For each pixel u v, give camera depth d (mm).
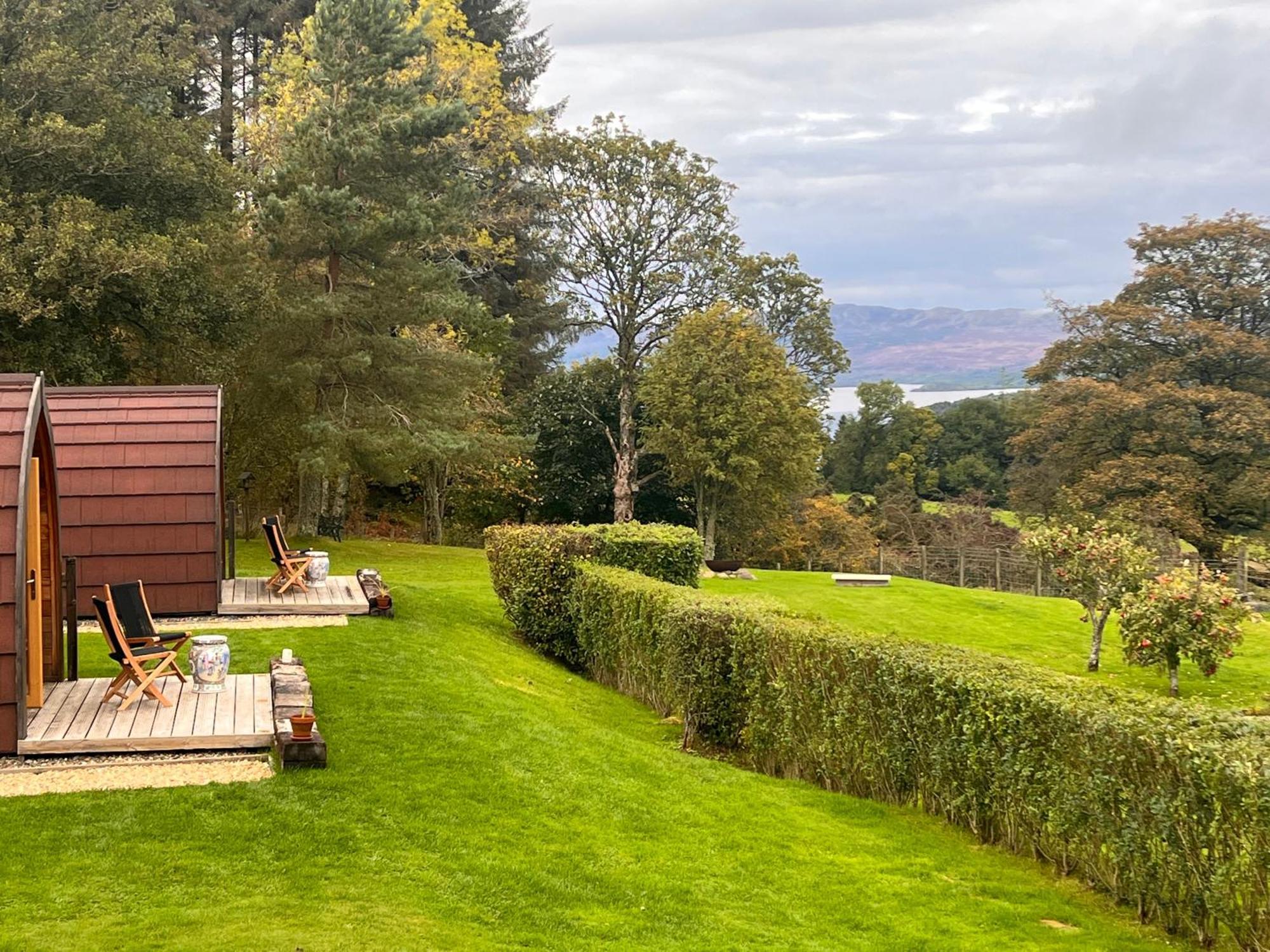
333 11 26031
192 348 24109
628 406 43562
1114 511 36000
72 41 22859
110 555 14711
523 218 40781
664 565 17688
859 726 10359
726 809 9570
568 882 7508
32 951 5703
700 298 44719
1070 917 7477
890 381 64875
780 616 12156
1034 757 8375
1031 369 44500
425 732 10227
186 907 6445
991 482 61688
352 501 40531
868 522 50844
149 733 9148
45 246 19734
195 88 39844
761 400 38969
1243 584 31531
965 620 24062
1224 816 6730
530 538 17500
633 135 43438
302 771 8867
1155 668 18938
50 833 7445
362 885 6992
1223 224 41531
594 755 10578
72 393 15766
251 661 12406
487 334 38250
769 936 6953
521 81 46688
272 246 24703
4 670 8750
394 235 25406
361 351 25422
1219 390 37969
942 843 9031
